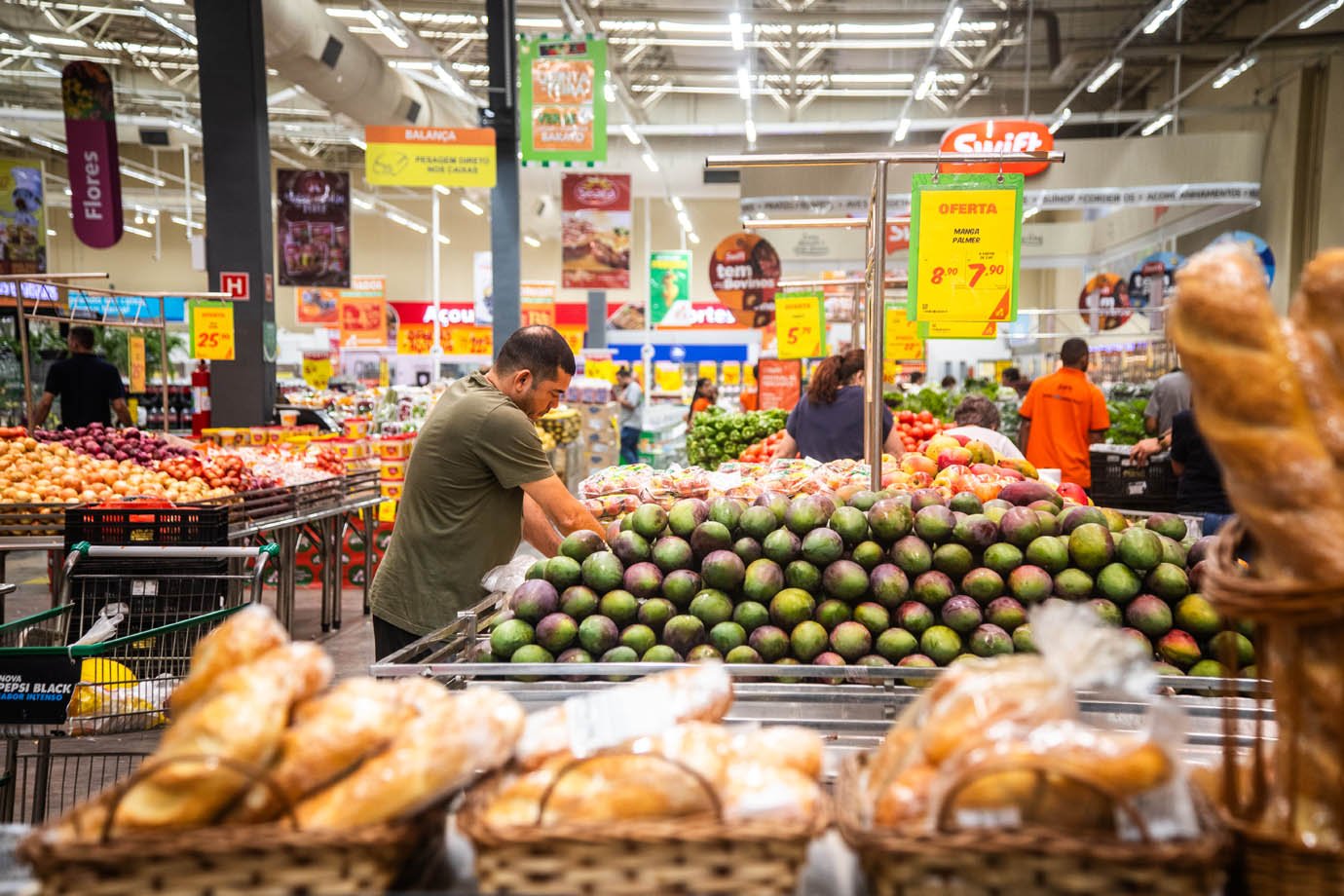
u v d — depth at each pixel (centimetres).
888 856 110
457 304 3012
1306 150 1549
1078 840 107
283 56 1316
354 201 2936
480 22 1775
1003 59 2000
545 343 317
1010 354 2336
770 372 1071
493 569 313
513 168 1323
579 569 232
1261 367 115
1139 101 2330
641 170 2453
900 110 2388
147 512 399
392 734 123
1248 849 114
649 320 2395
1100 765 110
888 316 1062
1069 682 120
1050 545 224
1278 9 1593
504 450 301
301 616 747
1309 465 113
